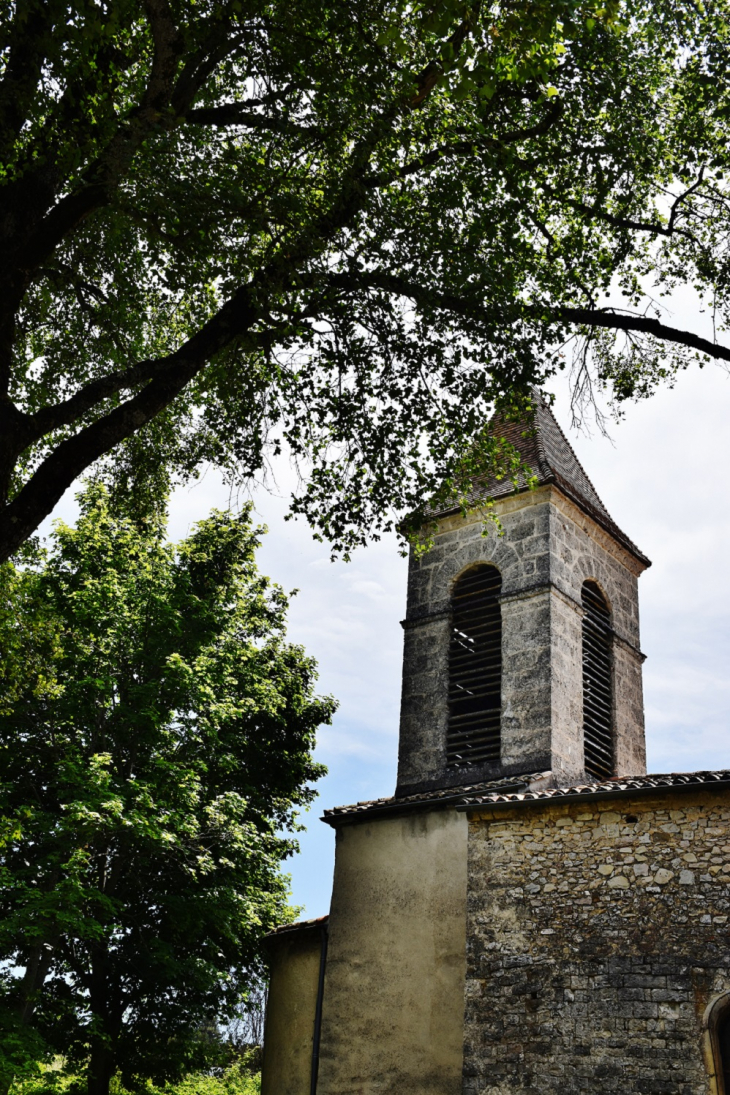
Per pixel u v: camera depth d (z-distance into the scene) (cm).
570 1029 1227
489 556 1986
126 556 2236
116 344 1433
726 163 1347
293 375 1364
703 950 1195
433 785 1827
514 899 1343
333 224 1160
